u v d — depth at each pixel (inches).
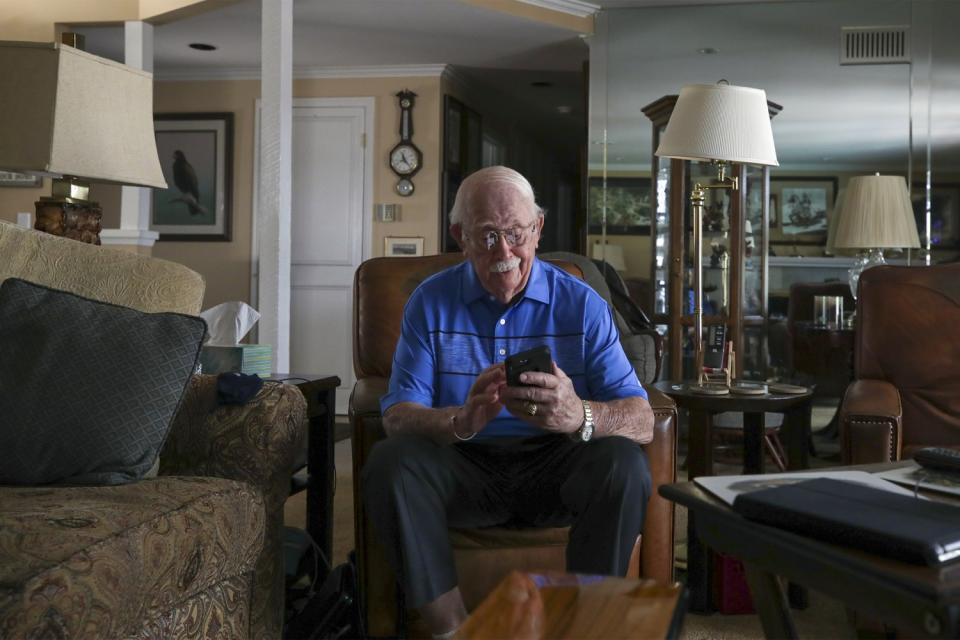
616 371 78.1
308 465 93.7
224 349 89.3
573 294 79.6
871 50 210.8
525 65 255.6
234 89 262.4
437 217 255.3
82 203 100.2
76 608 48.0
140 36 208.8
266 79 190.4
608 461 68.8
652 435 76.4
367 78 258.7
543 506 74.9
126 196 210.4
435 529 69.1
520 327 79.0
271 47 189.9
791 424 98.3
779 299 213.0
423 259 100.7
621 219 220.2
